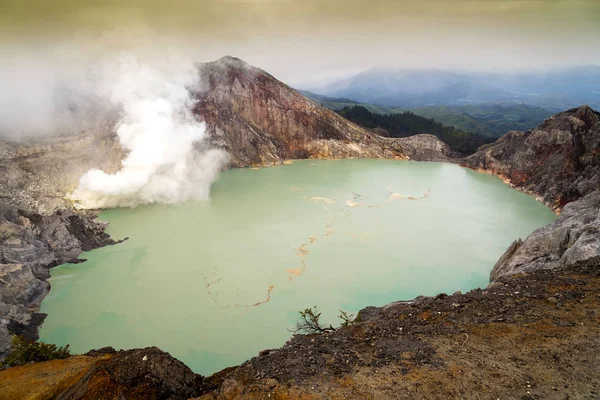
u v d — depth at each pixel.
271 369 11.09
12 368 12.76
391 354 11.75
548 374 10.38
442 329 13.25
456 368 10.79
